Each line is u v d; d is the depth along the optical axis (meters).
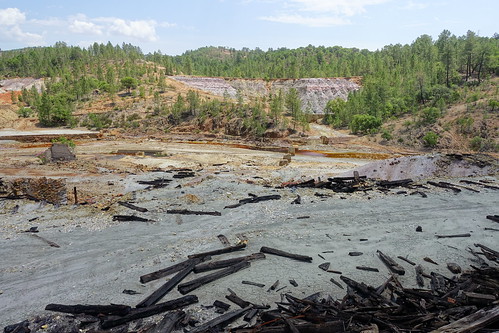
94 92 94.31
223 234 18.72
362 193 25.89
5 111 81.81
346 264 15.30
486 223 19.89
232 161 43.47
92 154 47.62
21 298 12.80
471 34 77.62
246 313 11.60
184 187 28.30
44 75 115.31
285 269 14.84
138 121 74.69
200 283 13.45
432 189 26.59
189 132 69.44
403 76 89.81
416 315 10.52
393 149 52.44
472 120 52.28
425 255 16.12
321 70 123.25
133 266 15.18
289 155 44.91
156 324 10.94
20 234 18.72
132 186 28.72
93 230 19.33
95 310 11.63
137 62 131.12
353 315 10.63
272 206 23.20
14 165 37.41
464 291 12.03
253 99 96.94
